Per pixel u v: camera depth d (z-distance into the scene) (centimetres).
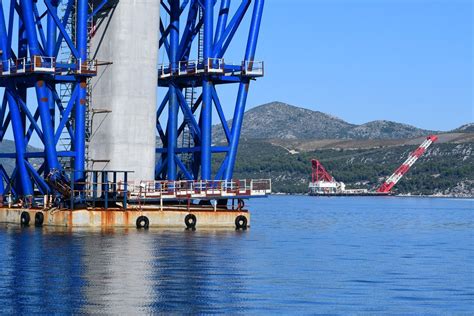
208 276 6556
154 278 6381
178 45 11206
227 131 10712
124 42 10650
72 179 9806
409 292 6103
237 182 10538
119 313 5197
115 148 10650
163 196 10206
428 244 10444
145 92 10731
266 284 6266
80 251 7825
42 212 10131
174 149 11125
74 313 5178
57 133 10050
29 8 10106
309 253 8538
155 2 10769
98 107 10750
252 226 13675
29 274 6456
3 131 10869
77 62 10106
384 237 11694
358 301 5709
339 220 17338
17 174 10794
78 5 10150
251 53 10625
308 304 5566
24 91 10769
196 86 11269
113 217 9962
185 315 5188
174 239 9075
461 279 6781
